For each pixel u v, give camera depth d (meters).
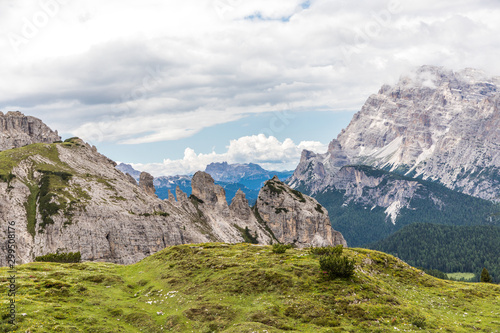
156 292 64.62
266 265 68.06
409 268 77.81
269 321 50.53
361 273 65.69
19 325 47.22
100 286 67.19
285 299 56.47
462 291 69.75
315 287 59.38
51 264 82.06
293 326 49.75
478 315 58.75
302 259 70.06
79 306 56.75
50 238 177.00
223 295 59.22
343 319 51.66
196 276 68.19
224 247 87.12
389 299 57.94
